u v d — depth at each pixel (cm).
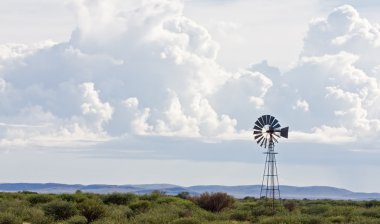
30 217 3916
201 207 5150
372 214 4428
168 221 3812
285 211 4875
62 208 4006
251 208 5241
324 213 4662
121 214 4153
